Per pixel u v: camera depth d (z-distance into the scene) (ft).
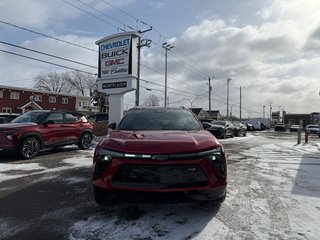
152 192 12.51
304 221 13.92
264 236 12.22
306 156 38.40
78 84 259.60
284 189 19.76
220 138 79.77
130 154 13.00
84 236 12.17
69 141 36.78
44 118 34.09
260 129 196.13
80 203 16.35
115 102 48.19
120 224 13.33
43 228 13.00
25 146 30.96
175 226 13.10
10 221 13.80
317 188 20.15
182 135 15.06
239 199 17.25
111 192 13.02
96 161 13.85
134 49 46.80
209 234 12.33
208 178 13.08
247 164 30.50
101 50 50.01
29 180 21.70
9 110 154.30
